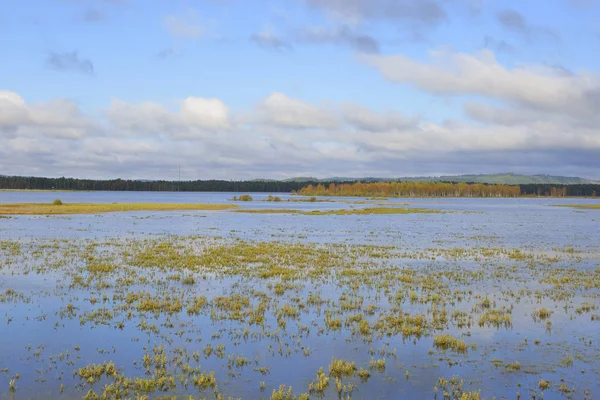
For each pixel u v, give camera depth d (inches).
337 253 1261.1
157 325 584.1
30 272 916.0
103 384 417.7
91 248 1283.2
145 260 1081.4
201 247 1358.3
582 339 551.2
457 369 464.1
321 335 556.1
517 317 641.0
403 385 427.8
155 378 430.0
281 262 1090.7
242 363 470.3
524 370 462.6
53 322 588.7
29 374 435.2
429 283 857.5
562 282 888.3
